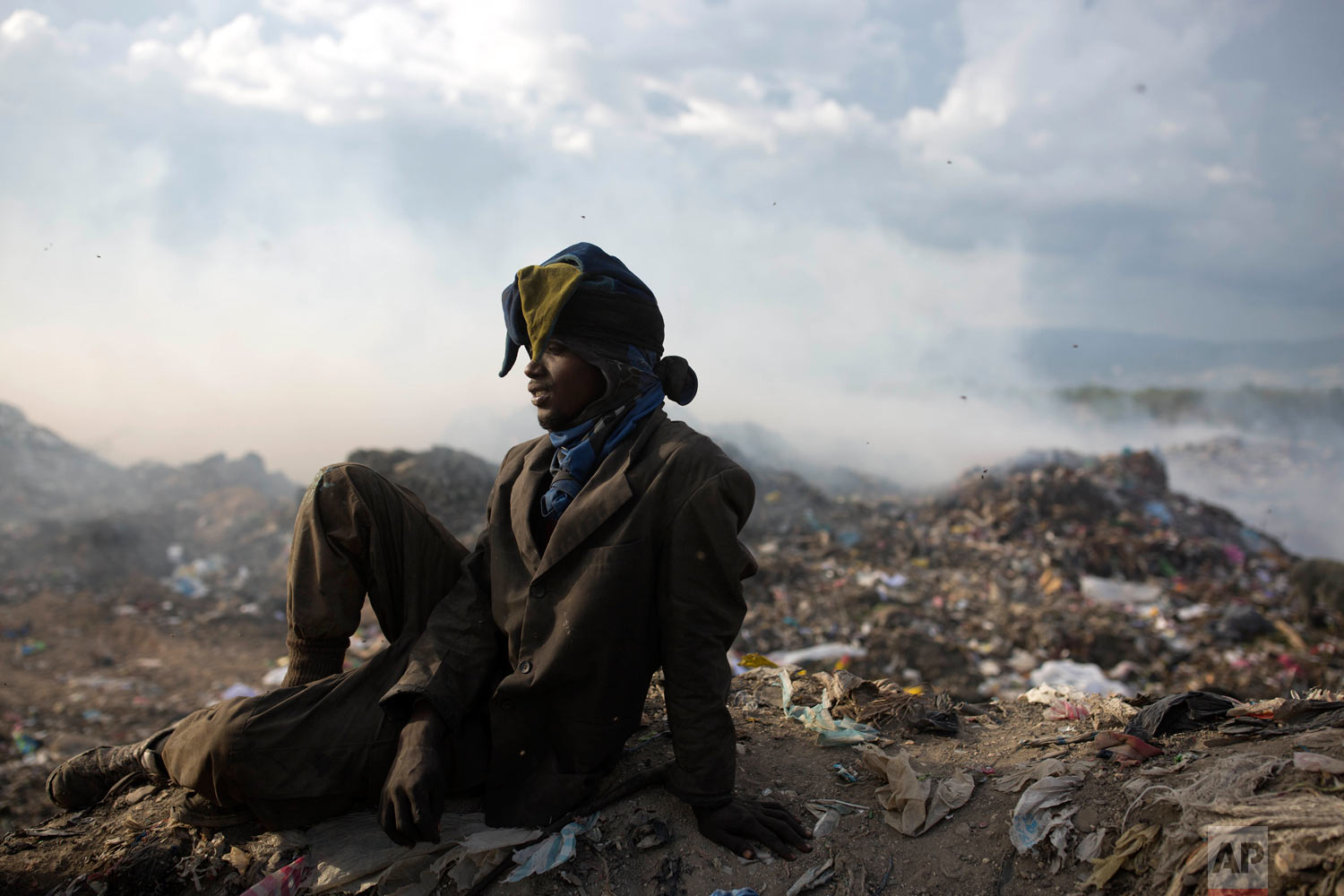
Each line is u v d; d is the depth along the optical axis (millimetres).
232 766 1847
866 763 2184
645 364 1992
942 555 10906
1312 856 1459
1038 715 2629
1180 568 11500
